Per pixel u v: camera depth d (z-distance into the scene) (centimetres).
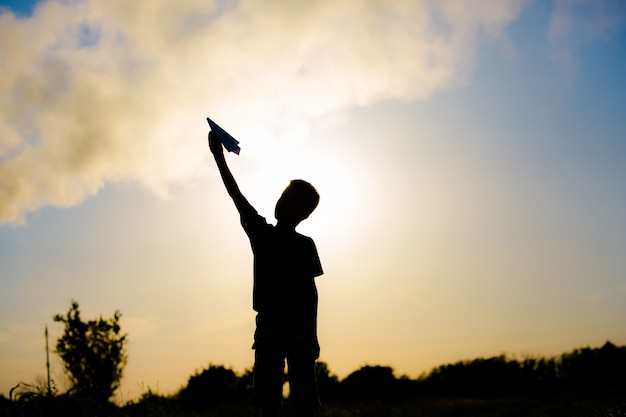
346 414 2839
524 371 7838
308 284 340
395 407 3875
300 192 346
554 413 2725
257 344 325
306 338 329
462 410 4853
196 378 1483
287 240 340
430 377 8094
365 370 5809
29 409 805
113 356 2553
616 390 6103
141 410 1081
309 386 322
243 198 334
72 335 2558
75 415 858
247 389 1588
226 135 320
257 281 332
